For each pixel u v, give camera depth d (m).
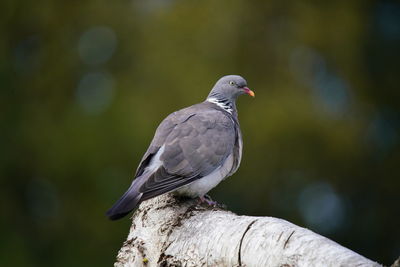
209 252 5.88
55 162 15.09
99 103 15.47
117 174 14.88
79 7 16.14
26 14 16.02
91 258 14.86
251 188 15.46
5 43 15.67
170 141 7.78
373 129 16.47
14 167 15.37
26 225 15.45
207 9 15.52
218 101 9.82
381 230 17.00
